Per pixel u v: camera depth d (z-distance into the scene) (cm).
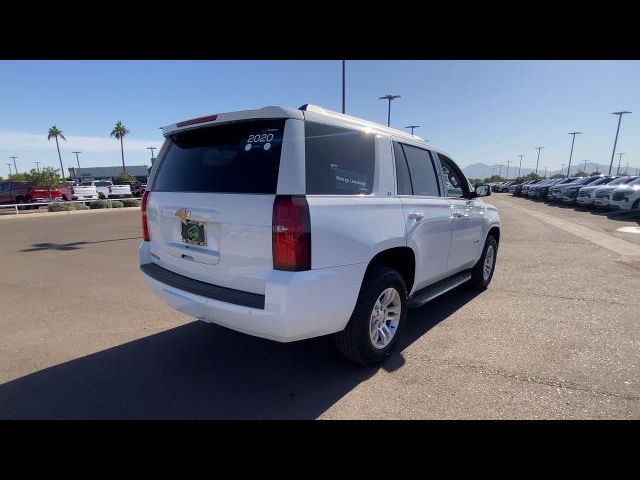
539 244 968
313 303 257
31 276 646
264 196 257
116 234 1218
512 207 2373
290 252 249
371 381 306
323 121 282
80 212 2294
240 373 320
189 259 308
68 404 277
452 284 444
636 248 904
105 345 375
